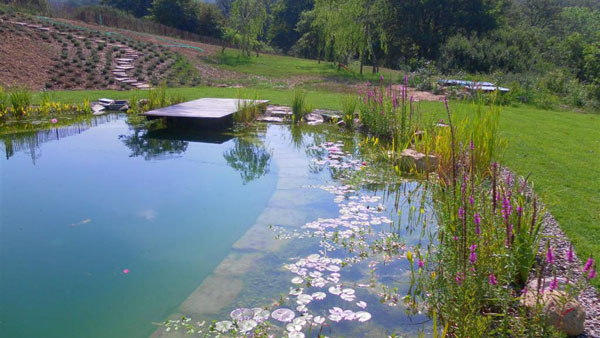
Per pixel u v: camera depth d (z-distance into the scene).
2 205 4.39
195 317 2.68
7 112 8.85
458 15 29.69
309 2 47.25
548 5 56.28
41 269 3.22
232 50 29.03
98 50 17.70
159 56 19.16
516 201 3.43
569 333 2.35
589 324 2.45
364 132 8.34
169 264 3.32
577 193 4.46
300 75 20.02
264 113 10.07
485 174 4.71
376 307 2.83
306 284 3.07
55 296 2.87
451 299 2.56
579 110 12.73
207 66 20.31
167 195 4.81
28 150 6.66
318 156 6.67
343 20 21.08
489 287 2.49
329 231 3.97
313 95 13.13
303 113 9.70
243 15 26.58
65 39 17.61
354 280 3.16
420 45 30.77
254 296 2.91
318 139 7.88
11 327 2.54
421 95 13.27
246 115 9.17
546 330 2.27
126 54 18.23
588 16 59.88
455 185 3.14
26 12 20.98
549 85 15.13
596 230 3.56
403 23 31.08
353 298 2.91
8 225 3.93
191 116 8.16
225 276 3.16
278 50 46.28
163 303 2.82
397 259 3.49
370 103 8.30
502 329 2.36
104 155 6.48
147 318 2.66
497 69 19.95
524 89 13.80
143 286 3.01
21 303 2.79
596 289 2.78
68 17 23.73
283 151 6.99
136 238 3.75
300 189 5.12
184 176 5.53
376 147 7.18
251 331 2.54
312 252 3.56
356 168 6.00
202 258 3.42
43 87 12.91
